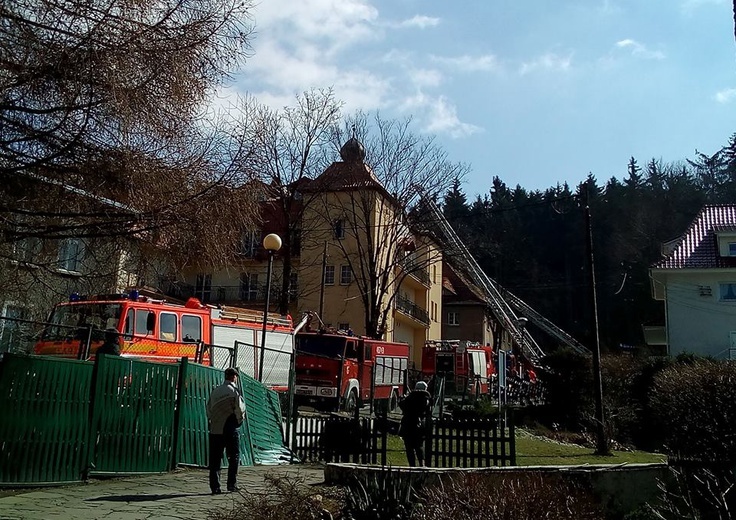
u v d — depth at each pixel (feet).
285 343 70.74
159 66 22.75
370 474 30.09
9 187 22.81
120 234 24.16
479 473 29.40
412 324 171.94
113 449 34.37
